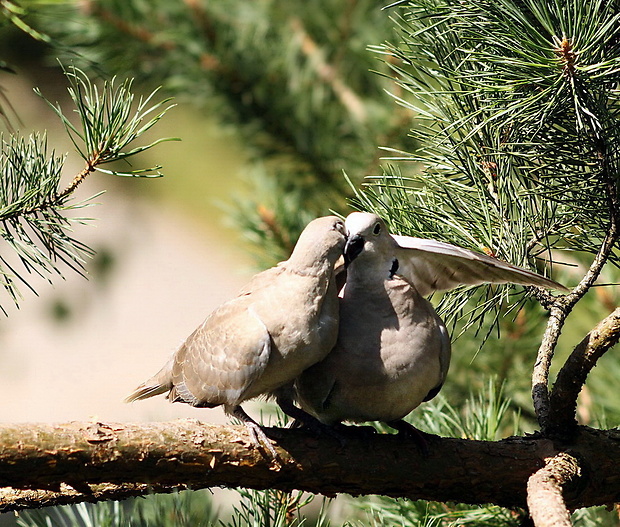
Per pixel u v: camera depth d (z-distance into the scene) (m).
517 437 8.30
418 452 8.27
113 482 8.20
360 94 8.91
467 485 8.27
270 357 8.30
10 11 8.25
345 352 8.31
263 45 8.90
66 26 8.80
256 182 8.78
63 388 14.49
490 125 8.28
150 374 14.55
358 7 8.87
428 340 8.32
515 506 8.31
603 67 8.16
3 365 14.65
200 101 8.92
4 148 8.37
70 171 15.24
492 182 8.33
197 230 17.20
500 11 8.19
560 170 8.25
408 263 8.35
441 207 8.34
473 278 8.33
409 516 8.39
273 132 8.91
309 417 8.33
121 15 8.84
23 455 8.16
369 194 8.38
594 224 8.29
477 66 8.28
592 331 8.23
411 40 8.34
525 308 8.59
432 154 8.33
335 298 8.31
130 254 16.16
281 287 8.30
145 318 15.88
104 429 8.18
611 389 8.56
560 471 8.24
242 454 8.22
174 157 17.50
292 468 8.24
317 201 8.83
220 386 8.31
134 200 16.92
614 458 8.27
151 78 8.94
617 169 8.22
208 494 8.44
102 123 8.27
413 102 8.75
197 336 8.35
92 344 15.33
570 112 8.22
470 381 8.61
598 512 8.42
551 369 8.62
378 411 8.33
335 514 8.51
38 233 8.29
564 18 8.16
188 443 8.20
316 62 8.91
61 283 15.05
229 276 16.81
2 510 8.23
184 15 8.86
